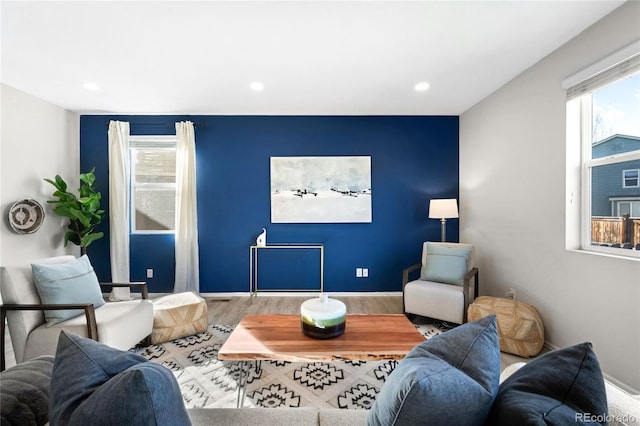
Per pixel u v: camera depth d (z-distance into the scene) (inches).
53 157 137.3
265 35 83.6
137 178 156.3
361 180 155.3
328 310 67.9
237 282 155.6
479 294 138.7
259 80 112.7
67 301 80.1
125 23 77.5
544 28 81.4
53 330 75.8
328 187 154.9
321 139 155.3
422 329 113.4
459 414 26.3
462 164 154.0
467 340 33.8
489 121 129.5
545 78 97.2
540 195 100.6
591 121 86.7
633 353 70.8
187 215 149.5
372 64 100.7
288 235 155.7
